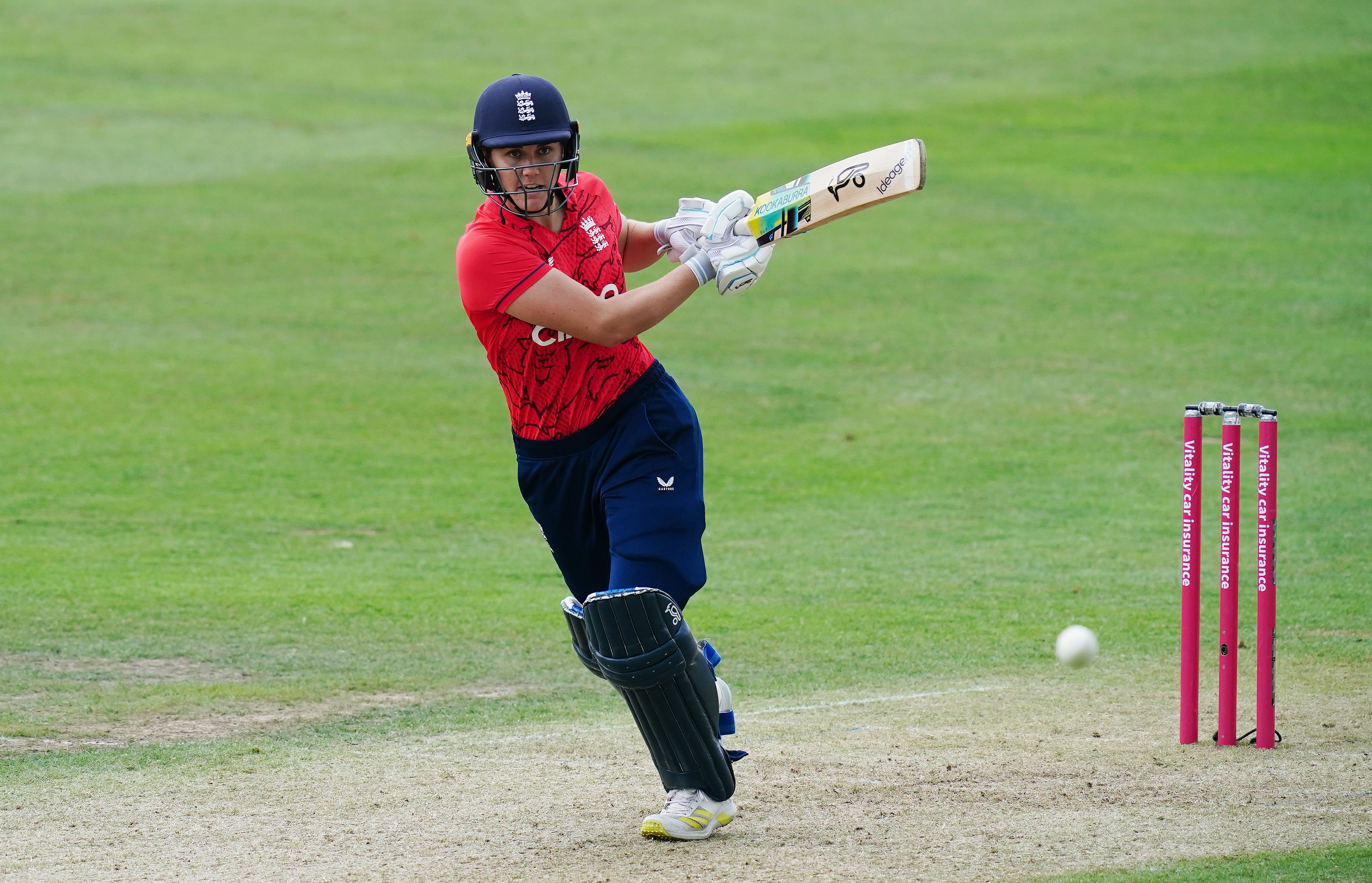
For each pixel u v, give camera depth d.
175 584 31.34
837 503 39.12
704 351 57.16
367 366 54.84
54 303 61.97
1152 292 64.25
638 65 108.12
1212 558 33.00
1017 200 79.25
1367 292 63.41
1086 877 14.19
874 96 100.25
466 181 82.75
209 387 51.62
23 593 30.23
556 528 16.45
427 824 16.56
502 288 15.05
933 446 44.91
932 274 67.81
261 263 68.69
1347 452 42.53
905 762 18.95
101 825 16.64
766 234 15.55
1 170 82.25
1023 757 19.06
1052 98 99.44
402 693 23.69
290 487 40.78
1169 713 21.55
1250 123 93.06
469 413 49.41
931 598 30.19
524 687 24.14
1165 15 119.06
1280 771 18.17
